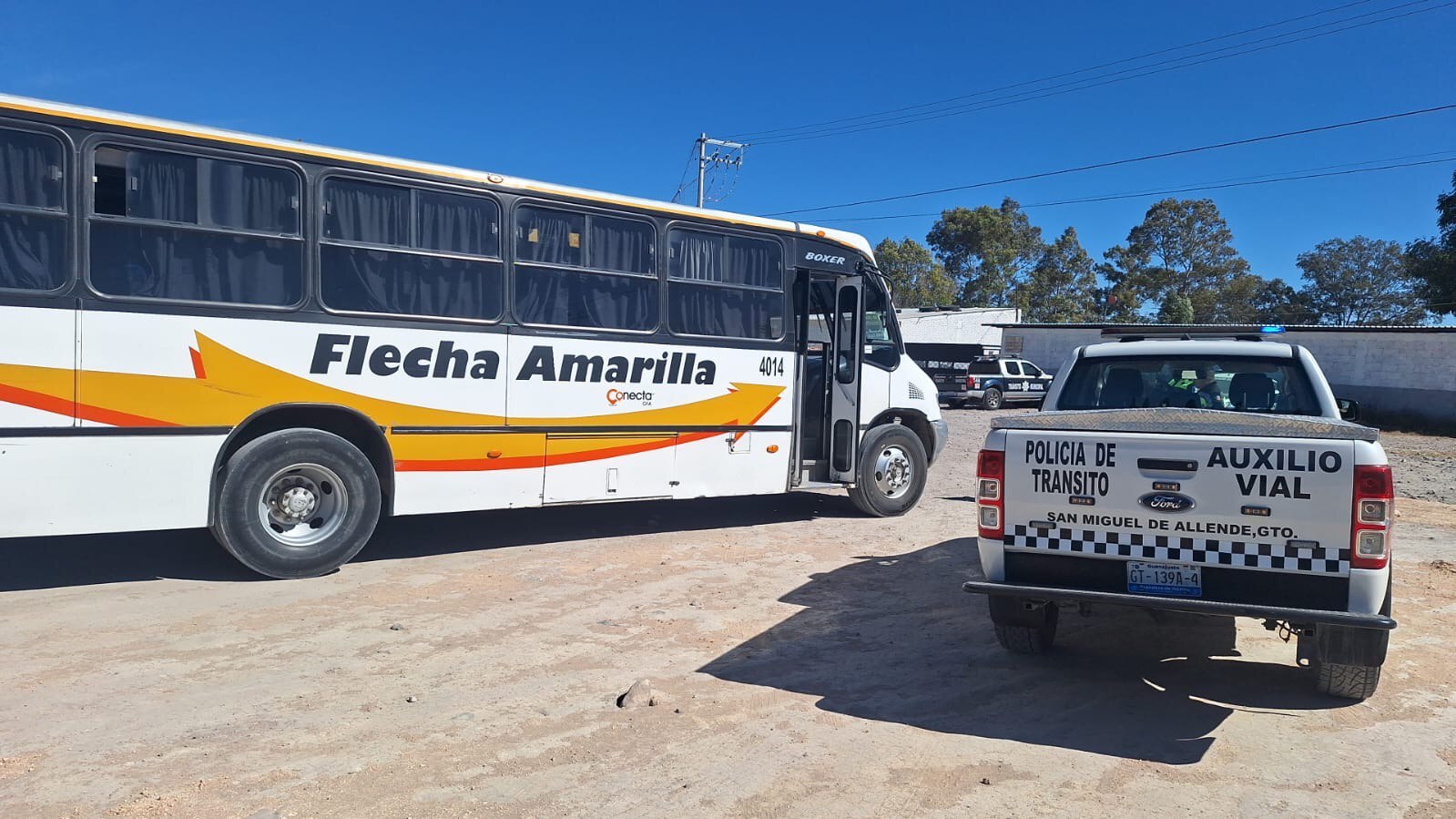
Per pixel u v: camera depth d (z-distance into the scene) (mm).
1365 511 4227
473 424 7938
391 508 7637
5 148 6121
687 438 9188
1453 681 5395
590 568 7902
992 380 31172
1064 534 4816
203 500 6809
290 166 7090
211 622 6098
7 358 6102
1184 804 3871
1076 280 67688
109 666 5242
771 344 9758
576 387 8477
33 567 7496
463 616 6398
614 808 3748
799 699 5008
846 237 10406
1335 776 4152
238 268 6887
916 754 4324
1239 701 5055
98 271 6387
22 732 4336
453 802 3762
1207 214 65688
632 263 8820
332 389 7273
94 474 6406
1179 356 6344
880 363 10758
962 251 65062
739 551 8680
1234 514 4445
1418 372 27844
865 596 7148
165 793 3768
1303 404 5867
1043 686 5262
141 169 6555
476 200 7945
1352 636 4648
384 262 7492
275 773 3980
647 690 4918
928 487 13492
